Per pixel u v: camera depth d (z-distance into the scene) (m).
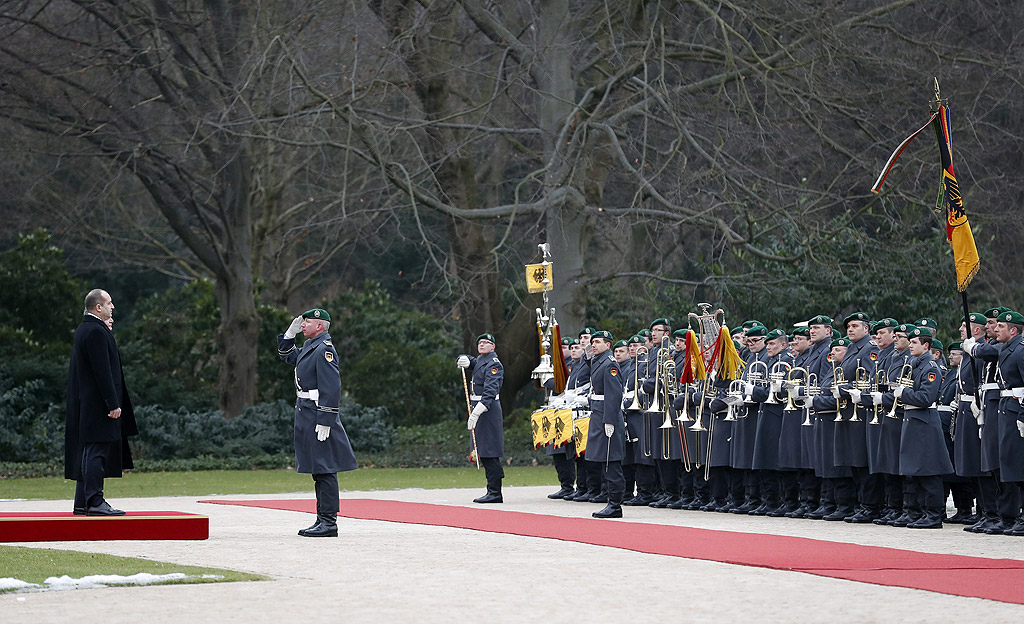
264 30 67.06
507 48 70.00
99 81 69.88
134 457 66.12
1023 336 32.19
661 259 71.56
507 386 77.19
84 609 18.88
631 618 18.56
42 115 70.38
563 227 70.00
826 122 68.69
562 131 64.12
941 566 24.39
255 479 56.75
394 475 60.22
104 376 31.72
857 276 68.62
